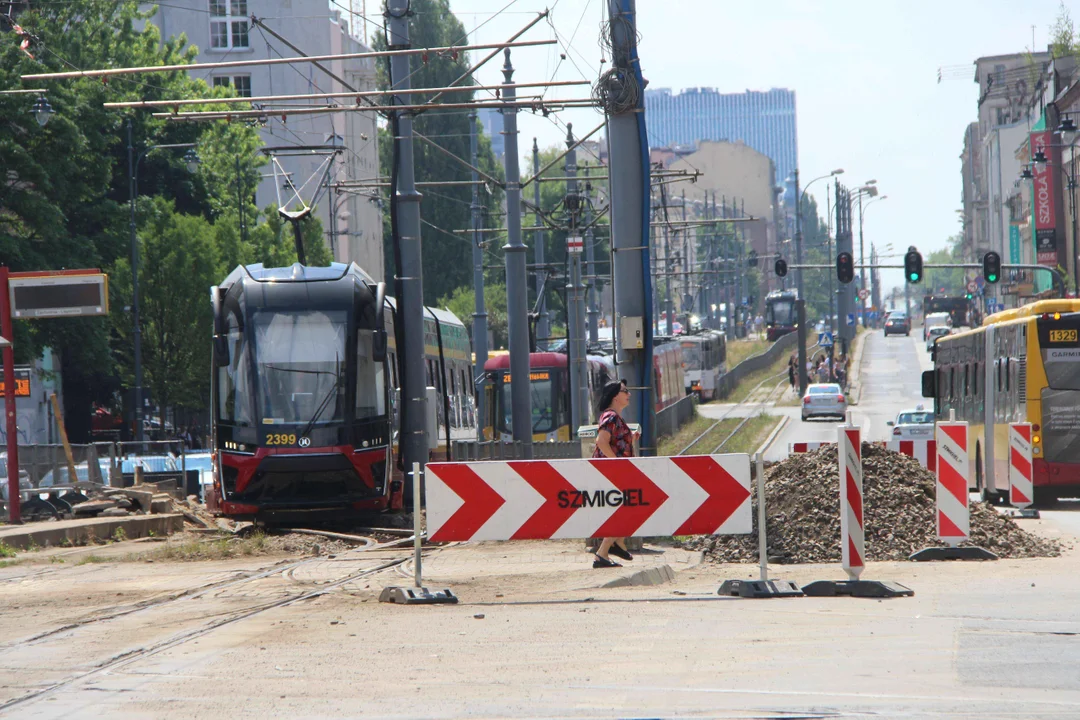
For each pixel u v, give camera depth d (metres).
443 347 110.25
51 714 22.08
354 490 70.69
